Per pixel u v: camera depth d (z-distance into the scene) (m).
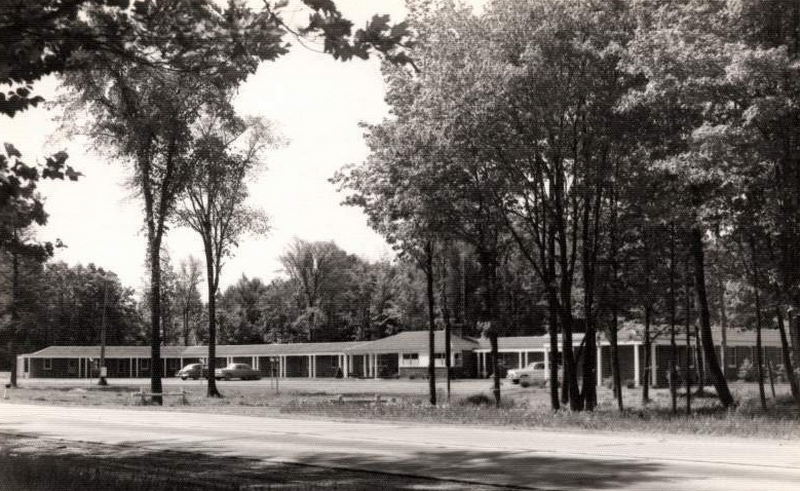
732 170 23.23
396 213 33.12
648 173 28.16
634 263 33.25
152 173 41.03
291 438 20.36
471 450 16.92
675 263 32.19
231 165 46.44
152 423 26.38
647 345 35.38
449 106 27.61
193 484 11.34
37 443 19.00
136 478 11.71
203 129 43.72
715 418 24.14
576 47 26.41
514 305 87.25
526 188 30.31
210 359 50.31
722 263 28.53
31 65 8.69
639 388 56.31
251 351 96.31
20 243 10.87
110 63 9.60
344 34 7.84
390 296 118.50
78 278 127.44
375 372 84.94
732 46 22.73
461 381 72.62
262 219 50.31
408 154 30.88
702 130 22.64
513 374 66.69
